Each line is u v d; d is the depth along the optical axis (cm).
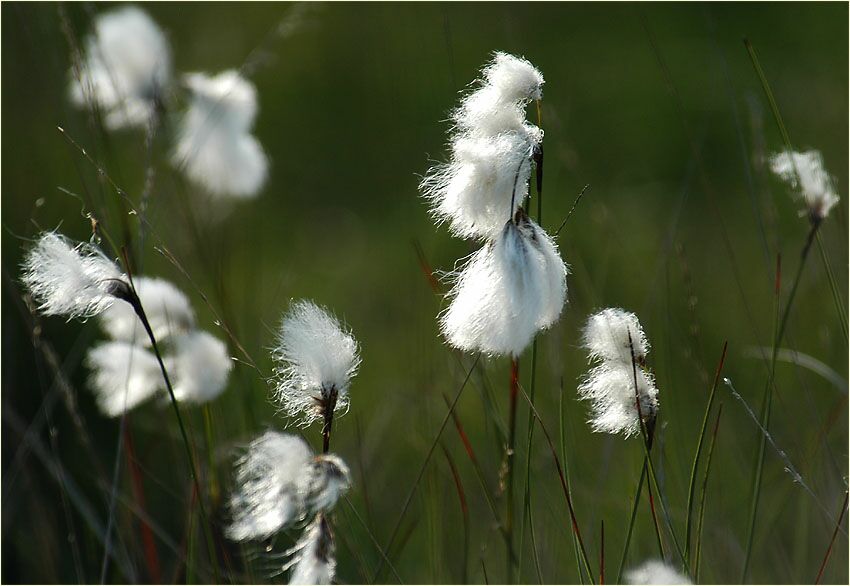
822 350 233
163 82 199
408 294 257
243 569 189
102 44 198
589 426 200
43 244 177
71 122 202
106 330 185
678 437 194
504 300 172
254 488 174
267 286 266
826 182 186
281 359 175
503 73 174
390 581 193
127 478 197
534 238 173
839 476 194
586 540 189
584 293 199
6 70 250
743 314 269
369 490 200
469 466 201
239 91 200
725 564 192
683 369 211
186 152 198
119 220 196
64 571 196
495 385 200
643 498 194
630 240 289
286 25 230
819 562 198
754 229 304
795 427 207
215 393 184
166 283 185
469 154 173
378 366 260
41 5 226
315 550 173
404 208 311
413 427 201
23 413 203
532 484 193
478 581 192
